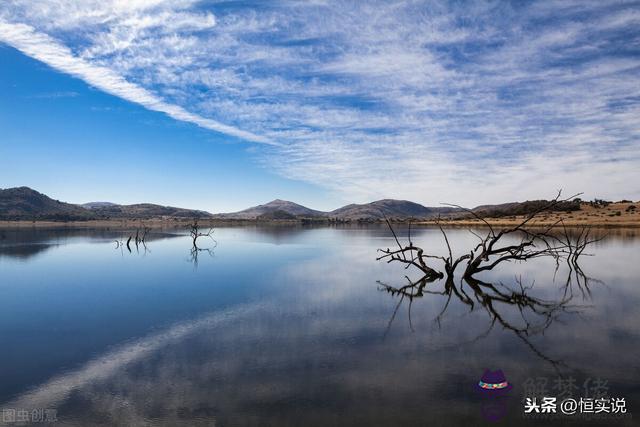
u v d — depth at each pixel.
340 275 29.16
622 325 15.03
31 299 21.02
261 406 8.67
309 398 9.00
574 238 65.56
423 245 57.09
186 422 8.08
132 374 10.63
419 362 11.18
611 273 29.16
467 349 12.30
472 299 20.23
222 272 31.20
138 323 15.93
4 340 13.81
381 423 7.88
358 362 11.21
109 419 8.28
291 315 16.91
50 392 9.61
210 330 14.73
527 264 36.12
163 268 34.16
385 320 15.98
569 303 19.12
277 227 164.88
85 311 18.14
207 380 10.10
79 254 47.84
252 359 11.56
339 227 161.38
